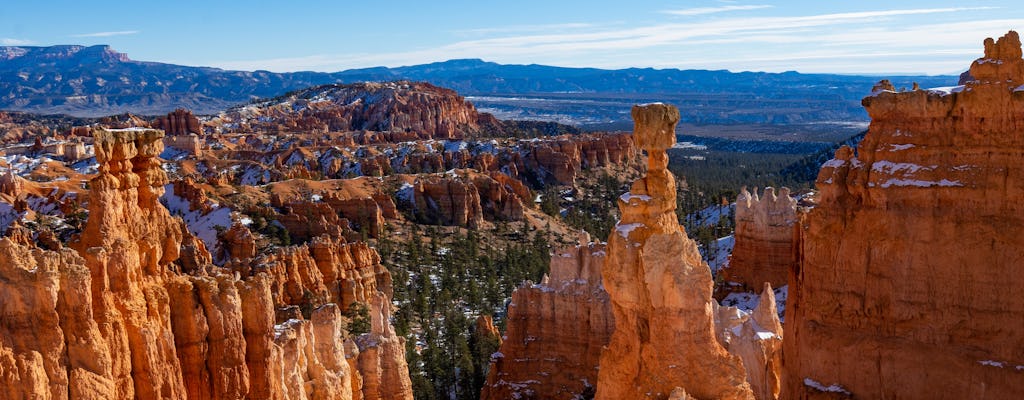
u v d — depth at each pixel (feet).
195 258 321.93
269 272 317.01
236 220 494.59
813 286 111.24
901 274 103.86
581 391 231.09
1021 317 97.66
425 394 278.46
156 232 107.45
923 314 102.89
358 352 188.55
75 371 89.92
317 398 139.85
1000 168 98.32
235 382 109.81
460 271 495.41
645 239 100.48
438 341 346.95
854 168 108.27
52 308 89.20
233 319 109.91
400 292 435.94
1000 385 97.91
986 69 99.19
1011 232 97.66
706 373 97.60
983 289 99.35
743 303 240.73
